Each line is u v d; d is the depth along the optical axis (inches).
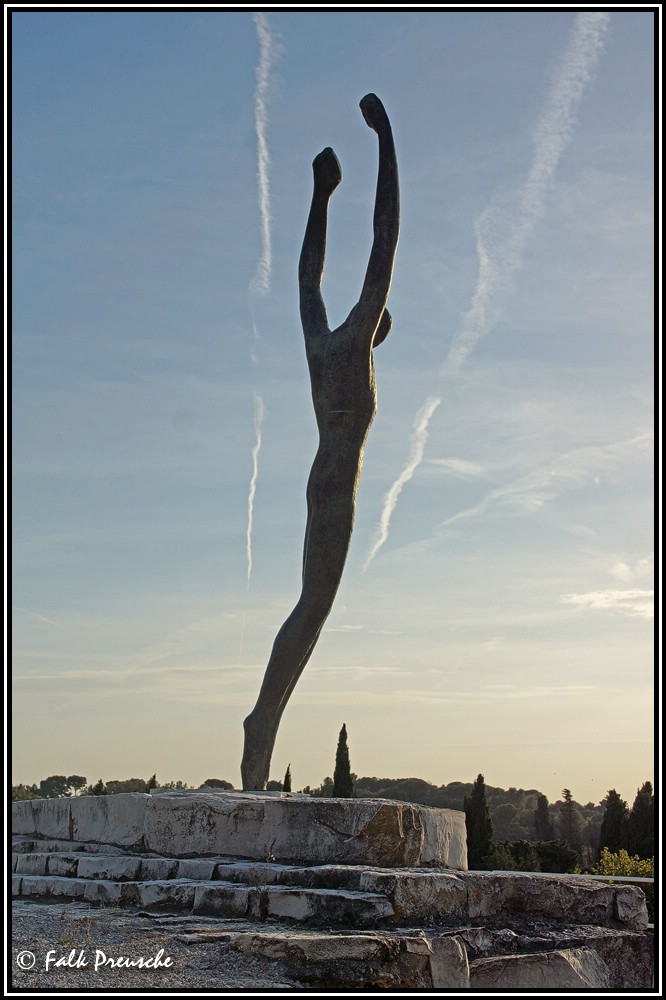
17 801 621.6
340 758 1333.7
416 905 408.8
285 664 602.9
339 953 362.6
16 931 414.0
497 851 1433.3
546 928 449.7
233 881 445.4
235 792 543.2
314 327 645.9
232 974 354.0
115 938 396.5
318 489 609.3
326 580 603.2
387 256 617.0
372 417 624.1
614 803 1460.4
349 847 442.3
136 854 517.7
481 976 402.9
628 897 485.4
